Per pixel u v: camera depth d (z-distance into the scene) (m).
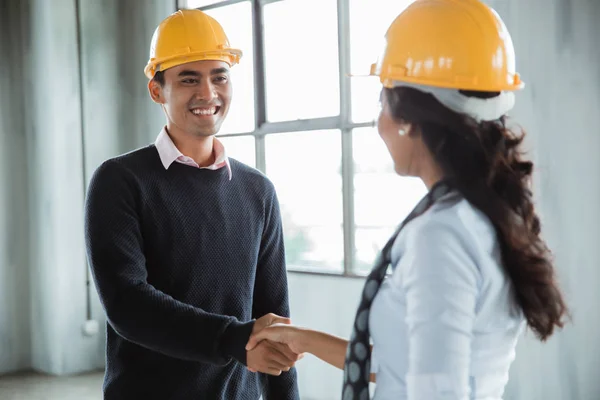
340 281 4.38
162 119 5.66
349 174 4.42
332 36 4.72
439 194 1.01
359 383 1.07
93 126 5.74
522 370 3.35
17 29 5.75
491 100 1.02
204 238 1.82
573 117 3.13
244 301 1.90
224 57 1.86
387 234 4.48
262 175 2.01
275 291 2.03
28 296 5.84
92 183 1.75
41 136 5.67
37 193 5.74
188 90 1.81
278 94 4.98
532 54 3.25
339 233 5.66
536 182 3.24
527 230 1.01
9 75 5.72
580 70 3.10
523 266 1.00
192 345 1.63
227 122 5.42
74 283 5.67
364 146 4.37
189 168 1.85
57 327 5.61
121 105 5.88
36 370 5.78
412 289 0.95
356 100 4.38
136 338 1.67
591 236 3.10
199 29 1.82
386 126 1.08
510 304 1.02
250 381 1.96
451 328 0.92
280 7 4.89
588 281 3.13
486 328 1.00
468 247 0.96
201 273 1.81
